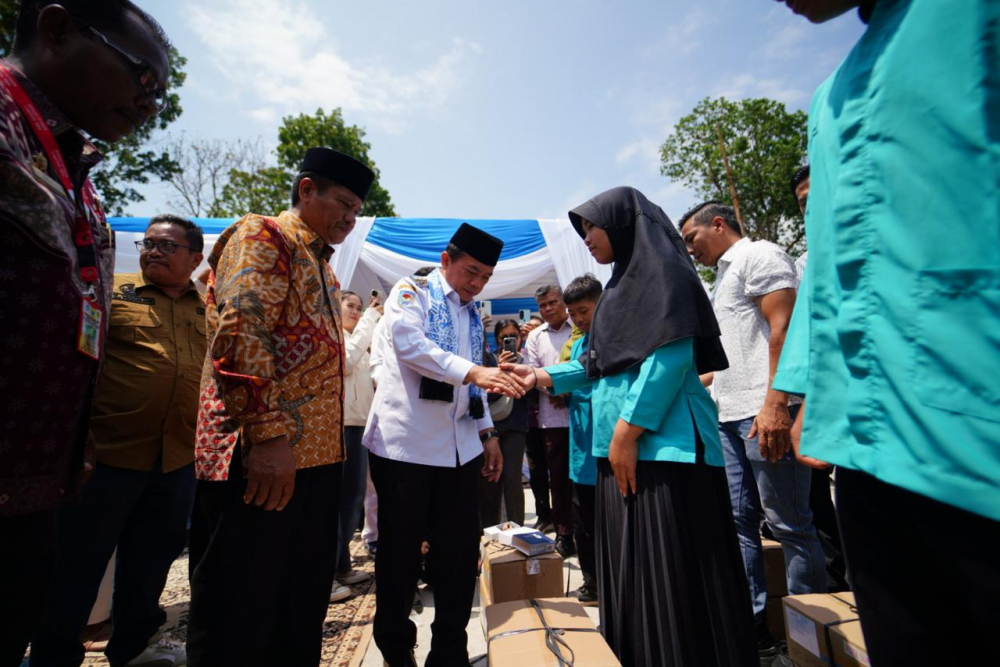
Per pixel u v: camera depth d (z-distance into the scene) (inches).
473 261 82.4
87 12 39.6
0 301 34.5
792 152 765.3
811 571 78.7
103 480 77.2
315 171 61.0
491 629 67.9
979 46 22.7
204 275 94.8
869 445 27.4
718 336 60.2
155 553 85.0
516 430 146.5
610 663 57.1
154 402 83.0
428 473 74.5
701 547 56.1
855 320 28.4
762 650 81.8
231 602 50.1
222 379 48.3
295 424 55.4
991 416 21.8
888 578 29.1
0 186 33.2
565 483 141.2
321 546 59.2
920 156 24.8
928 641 27.5
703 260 101.6
